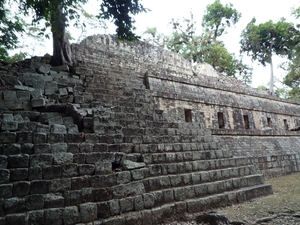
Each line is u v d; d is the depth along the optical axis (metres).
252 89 23.50
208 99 16.03
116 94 10.44
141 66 14.53
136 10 8.79
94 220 4.97
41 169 5.24
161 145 7.73
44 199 4.84
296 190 8.82
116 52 14.06
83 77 10.64
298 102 26.45
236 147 13.49
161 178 6.48
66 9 9.74
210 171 7.66
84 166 5.71
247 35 33.84
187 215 5.95
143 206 5.69
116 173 5.90
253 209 6.39
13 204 4.55
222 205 6.87
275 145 16.25
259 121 20.06
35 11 9.37
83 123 7.13
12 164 5.13
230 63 33.06
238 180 8.02
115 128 7.42
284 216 5.74
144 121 8.70
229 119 17.25
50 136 6.10
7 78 8.52
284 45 32.50
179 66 17.41
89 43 13.23
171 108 13.59
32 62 9.96
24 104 7.82
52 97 8.67
